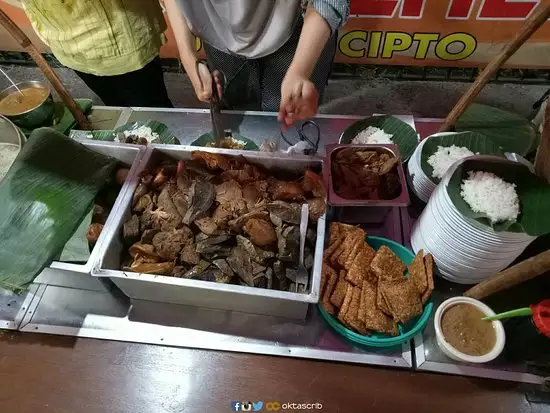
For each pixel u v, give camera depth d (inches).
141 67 61.2
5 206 40.7
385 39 79.8
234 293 37.0
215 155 45.0
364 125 54.5
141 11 56.5
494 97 88.5
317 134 55.5
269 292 36.0
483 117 59.1
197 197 41.9
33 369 40.7
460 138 49.5
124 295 44.3
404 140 52.4
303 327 41.8
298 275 39.2
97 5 52.1
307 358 40.4
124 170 46.8
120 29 55.4
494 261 38.8
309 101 42.6
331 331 41.5
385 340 38.6
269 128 56.6
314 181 42.6
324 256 42.6
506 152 49.5
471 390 38.3
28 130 56.8
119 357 41.1
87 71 61.2
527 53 80.3
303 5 43.9
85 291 44.5
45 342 42.1
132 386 39.7
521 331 38.4
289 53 56.5
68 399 39.2
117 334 41.9
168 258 40.7
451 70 90.9
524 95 88.4
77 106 55.9
